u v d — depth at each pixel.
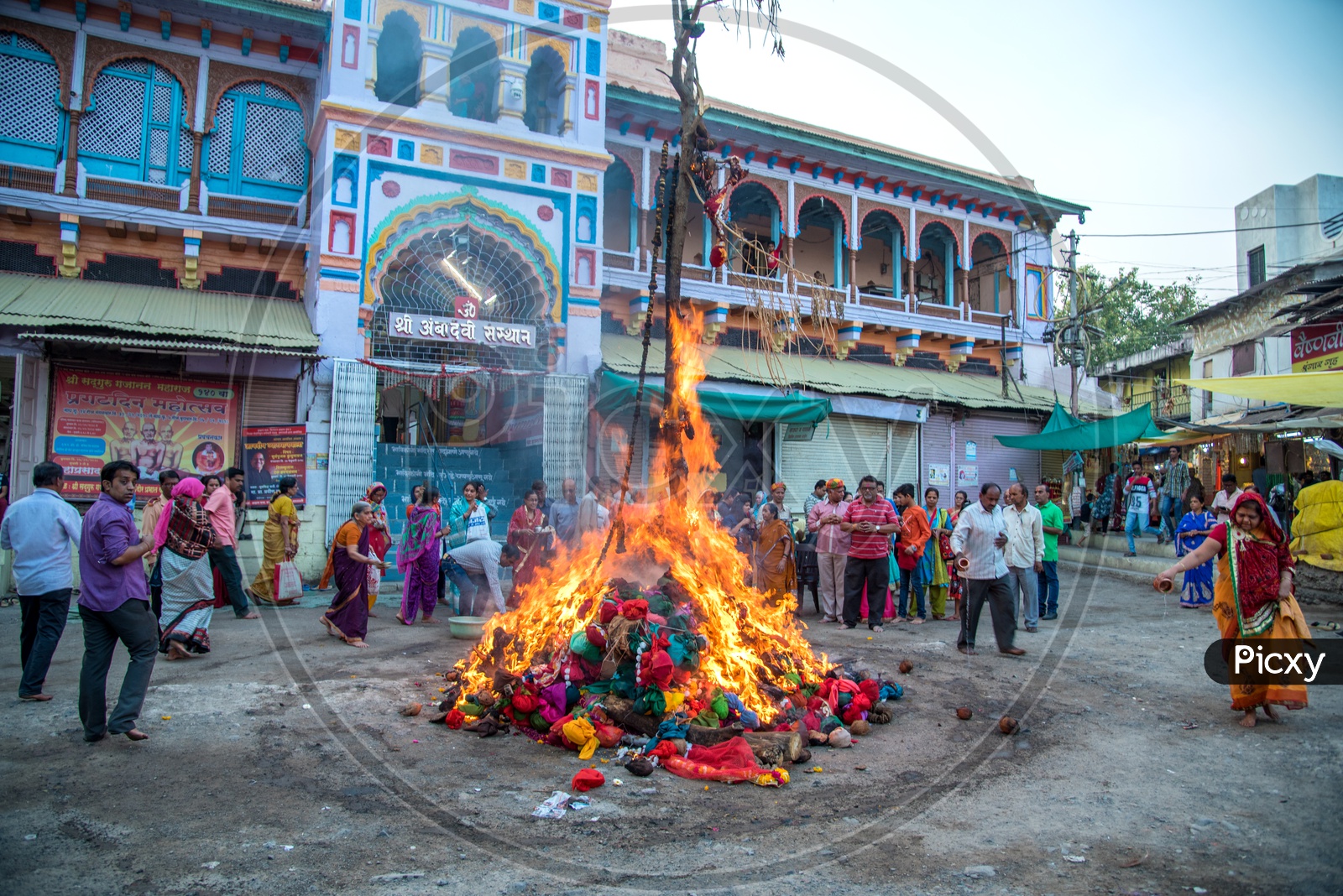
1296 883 2.69
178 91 10.84
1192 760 3.99
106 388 9.47
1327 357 12.40
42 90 10.19
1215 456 16.27
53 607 4.67
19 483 8.79
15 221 10.01
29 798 3.30
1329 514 9.07
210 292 10.87
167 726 4.29
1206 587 9.07
